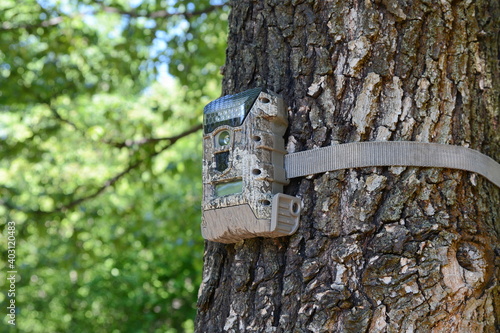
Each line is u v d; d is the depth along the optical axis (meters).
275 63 1.95
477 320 1.74
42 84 6.10
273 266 1.83
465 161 1.81
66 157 8.06
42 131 6.08
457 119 1.86
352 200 1.77
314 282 1.76
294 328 1.76
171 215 7.58
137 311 10.56
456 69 1.89
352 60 1.85
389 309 1.69
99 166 8.21
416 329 1.68
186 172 6.83
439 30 1.88
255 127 1.77
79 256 7.21
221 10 5.54
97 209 7.05
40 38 5.93
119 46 5.91
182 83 5.98
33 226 6.18
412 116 1.82
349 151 1.77
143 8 5.98
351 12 1.88
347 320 1.71
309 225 1.80
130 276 10.38
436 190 1.77
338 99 1.85
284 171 1.82
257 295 1.83
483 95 1.94
